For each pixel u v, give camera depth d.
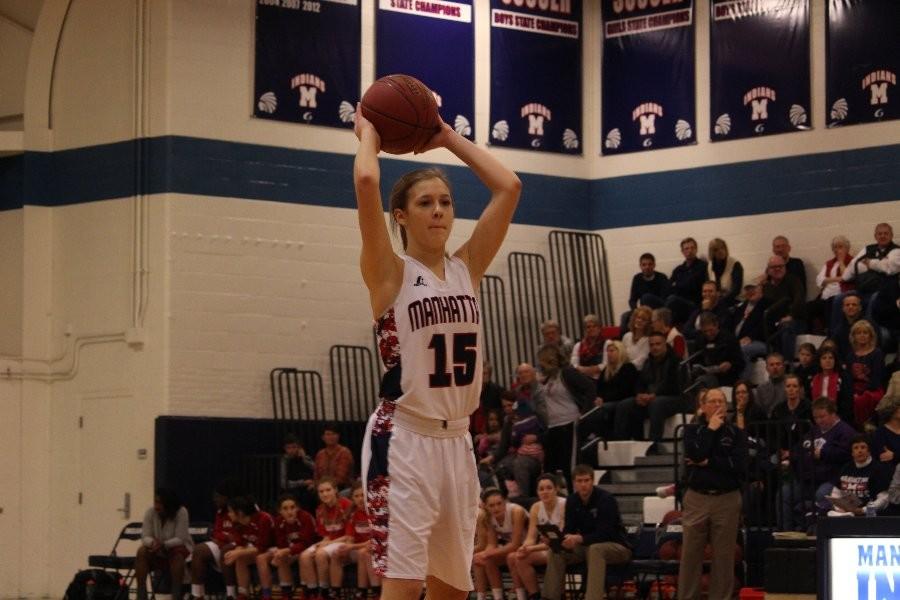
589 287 25.86
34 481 23.56
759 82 25.03
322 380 23.69
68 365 23.62
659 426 21.08
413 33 25.00
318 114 24.03
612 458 21.19
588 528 17.08
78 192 23.73
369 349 24.08
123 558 20.83
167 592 20.33
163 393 22.61
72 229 23.77
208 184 23.14
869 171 24.02
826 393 19.38
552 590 17.17
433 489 6.60
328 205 23.97
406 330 6.58
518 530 18.02
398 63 24.84
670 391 21.30
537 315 25.55
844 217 24.14
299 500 21.47
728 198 25.14
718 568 16.08
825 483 17.41
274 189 23.58
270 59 23.73
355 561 19.09
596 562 16.80
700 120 25.53
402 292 6.61
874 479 16.70
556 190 25.95
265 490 22.52
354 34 24.45
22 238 23.88
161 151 22.98
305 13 24.06
